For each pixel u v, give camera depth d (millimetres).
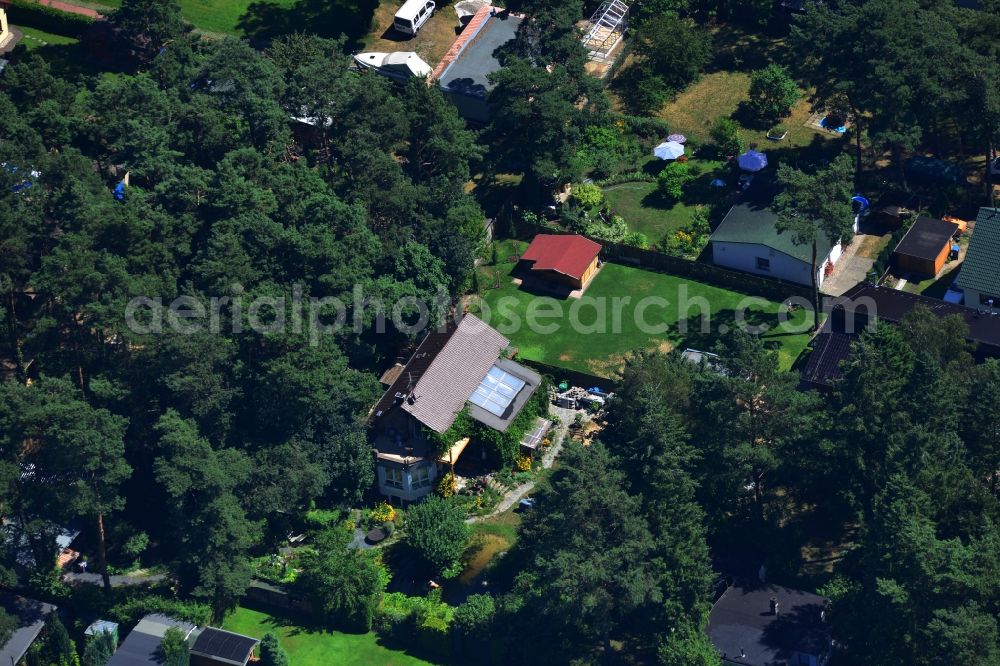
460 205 140750
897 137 139000
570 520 106250
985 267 135250
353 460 123125
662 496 109250
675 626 107375
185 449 114812
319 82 140875
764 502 119875
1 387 113375
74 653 113750
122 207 123750
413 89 142125
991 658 97875
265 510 119250
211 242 124625
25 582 118500
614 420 118812
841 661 109125
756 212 143875
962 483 109562
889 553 103312
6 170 125312
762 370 112875
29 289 128750
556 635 110250
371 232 133625
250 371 121875
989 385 112562
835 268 142375
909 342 120125
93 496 114125
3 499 113625
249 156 132000
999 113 139750
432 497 121250
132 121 134000
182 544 116875
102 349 121938
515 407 126688
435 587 117125
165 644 111812
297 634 115562
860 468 111938
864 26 143500
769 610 109500
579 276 141250
